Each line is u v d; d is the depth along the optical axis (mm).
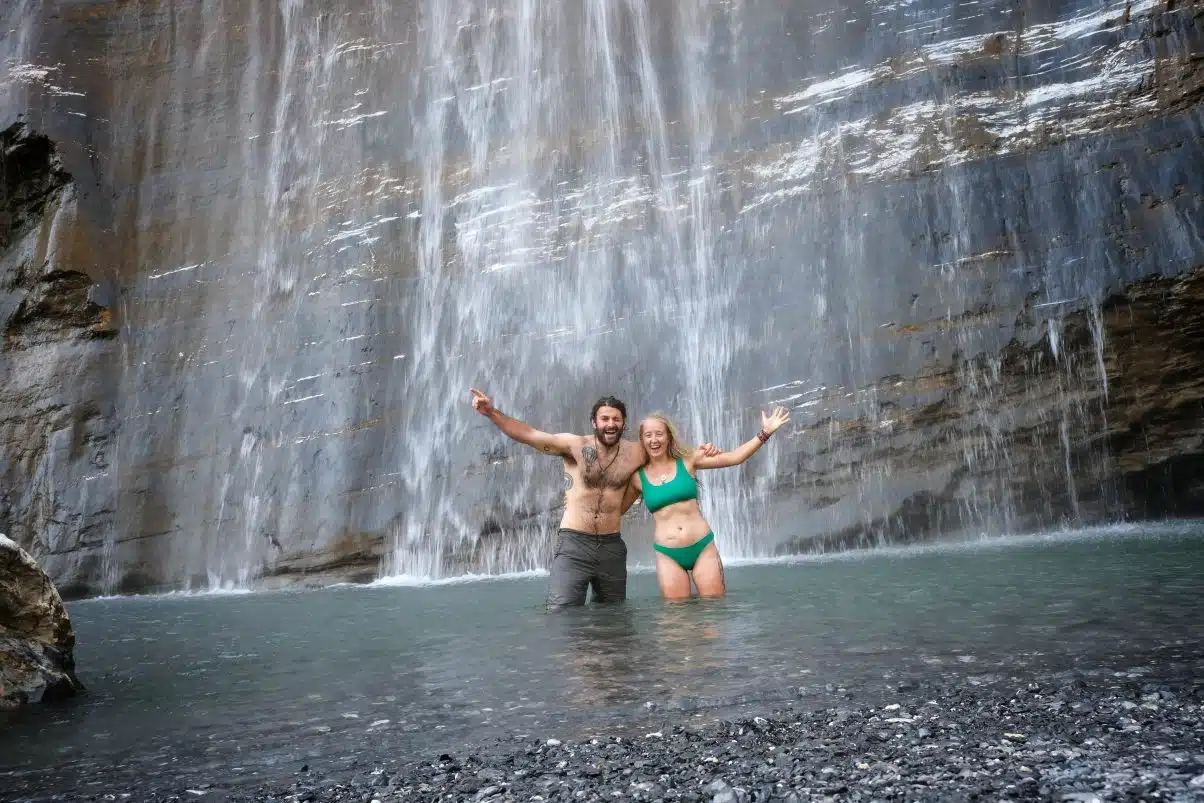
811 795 2143
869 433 12250
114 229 15164
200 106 16109
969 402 12141
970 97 13234
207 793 2506
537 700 3377
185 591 12930
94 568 13273
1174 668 3264
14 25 15883
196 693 3951
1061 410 12031
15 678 3814
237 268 15094
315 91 15938
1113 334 12047
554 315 13852
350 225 14906
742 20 14742
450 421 13461
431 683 3867
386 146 15414
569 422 13188
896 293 12633
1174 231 11938
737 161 13992
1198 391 11906
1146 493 12039
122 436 13984
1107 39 12922
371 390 13758
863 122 13562
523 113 15125
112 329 14508
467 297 14195
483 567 12672
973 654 3711
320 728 3176
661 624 5125
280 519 13227
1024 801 2014
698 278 13562
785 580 7359
